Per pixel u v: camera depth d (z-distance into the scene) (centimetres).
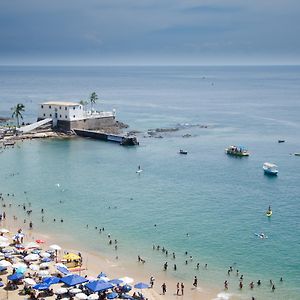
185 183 15662
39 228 11631
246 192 14650
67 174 16775
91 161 18750
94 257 10000
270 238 10988
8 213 12681
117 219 12275
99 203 13575
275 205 13375
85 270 9362
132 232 11388
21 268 8694
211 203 13550
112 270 9406
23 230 11481
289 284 8875
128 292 8419
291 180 16112
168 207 13188
